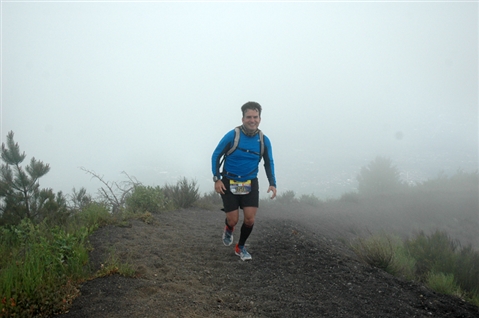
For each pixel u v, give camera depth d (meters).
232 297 3.86
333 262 5.37
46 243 4.28
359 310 3.85
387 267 6.01
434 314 4.07
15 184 7.33
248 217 4.85
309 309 3.72
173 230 6.73
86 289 3.63
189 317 3.27
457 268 7.12
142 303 3.43
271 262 5.14
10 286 3.22
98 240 5.41
